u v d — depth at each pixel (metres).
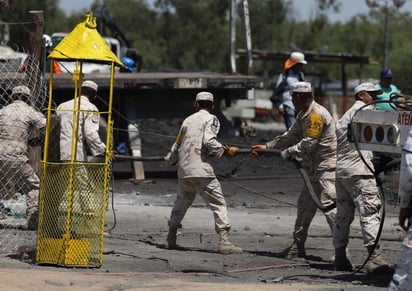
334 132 16.75
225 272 15.50
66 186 15.52
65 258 15.43
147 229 20.69
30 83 22.03
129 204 25.20
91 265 15.55
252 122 77.12
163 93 31.92
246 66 37.72
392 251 18.52
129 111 31.30
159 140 40.75
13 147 19.39
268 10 119.00
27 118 19.55
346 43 148.25
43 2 78.94
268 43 118.62
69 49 15.36
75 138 15.89
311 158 16.98
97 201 15.59
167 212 23.73
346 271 16.00
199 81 31.67
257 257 17.41
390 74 27.62
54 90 29.81
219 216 17.66
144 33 126.88
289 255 17.53
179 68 120.81
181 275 15.00
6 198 20.53
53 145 18.14
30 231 19.34
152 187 29.05
